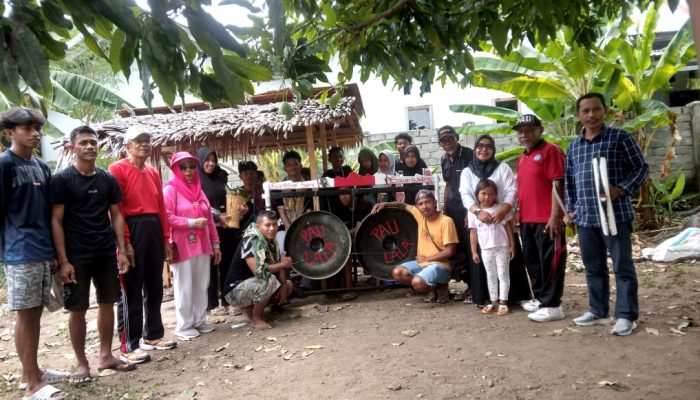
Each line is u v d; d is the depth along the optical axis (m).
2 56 1.54
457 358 3.76
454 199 5.59
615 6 4.10
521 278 5.09
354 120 6.90
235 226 5.78
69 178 3.64
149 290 4.40
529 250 4.72
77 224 3.67
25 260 3.35
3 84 1.54
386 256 5.85
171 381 3.73
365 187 5.78
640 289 5.47
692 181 9.81
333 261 5.70
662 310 4.61
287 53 2.89
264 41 2.77
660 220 8.71
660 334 3.94
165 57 1.76
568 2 3.34
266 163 10.73
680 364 3.35
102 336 3.96
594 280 4.26
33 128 3.42
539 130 4.61
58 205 3.58
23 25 1.57
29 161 3.47
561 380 3.25
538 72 8.53
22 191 3.35
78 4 1.58
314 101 6.44
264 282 4.91
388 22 3.28
